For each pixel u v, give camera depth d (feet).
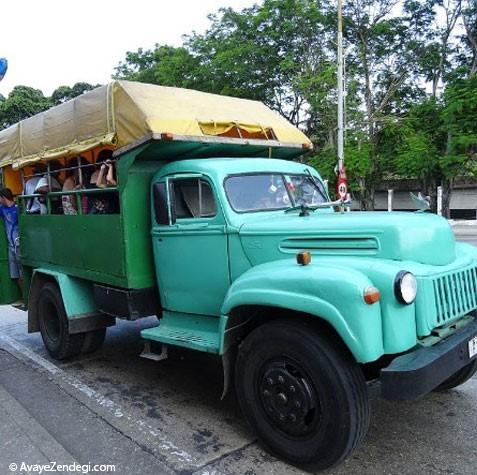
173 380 16.70
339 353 10.43
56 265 19.21
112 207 16.92
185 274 14.78
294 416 10.93
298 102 62.13
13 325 24.85
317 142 64.08
